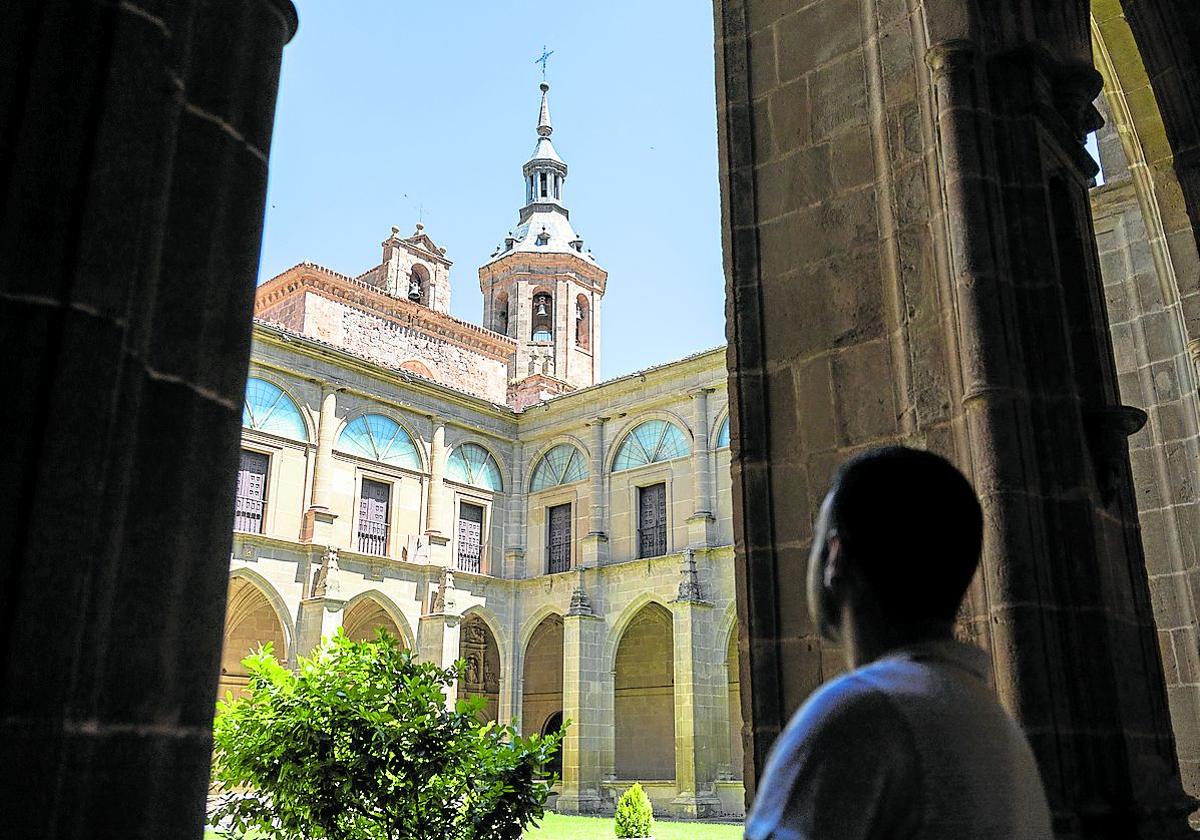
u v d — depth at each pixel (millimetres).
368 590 31672
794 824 1384
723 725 30234
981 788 1438
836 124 6273
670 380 33750
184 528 2141
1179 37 7934
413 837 7672
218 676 2184
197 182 2326
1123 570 4762
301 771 7621
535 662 40219
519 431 37875
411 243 47281
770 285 6324
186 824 2039
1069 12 5543
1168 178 9438
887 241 5648
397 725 7824
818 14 6570
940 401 5137
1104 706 4262
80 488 1767
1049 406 4703
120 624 1960
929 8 5254
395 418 33969
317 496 31203
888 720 1442
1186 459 10180
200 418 2234
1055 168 5254
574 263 53188
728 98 6875
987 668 1690
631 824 22578
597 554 34125
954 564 1677
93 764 1845
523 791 8266
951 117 5043
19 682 1638
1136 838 4051
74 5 1962
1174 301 9617
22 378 1766
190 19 2227
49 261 1830
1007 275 4828
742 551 5879
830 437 5770
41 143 1876
